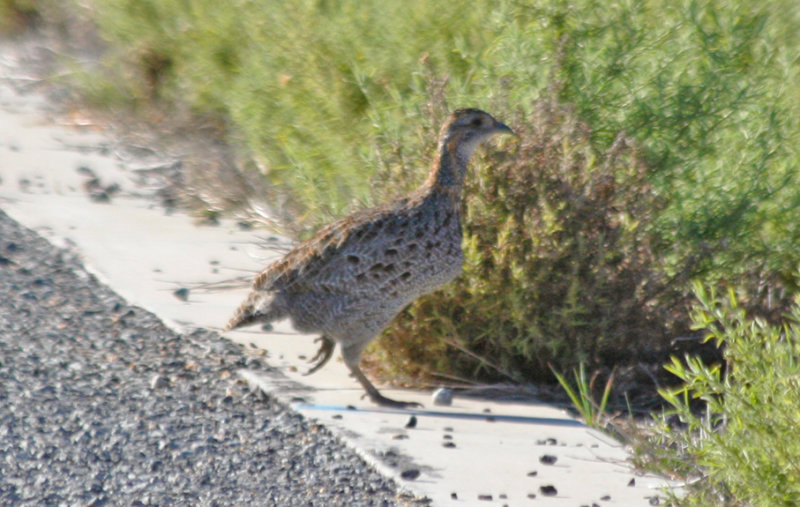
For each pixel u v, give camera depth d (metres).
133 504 13.19
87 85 33.44
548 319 16.89
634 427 15.07
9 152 30.08
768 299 17.73
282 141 23.92
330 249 15.99
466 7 22.45
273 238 23.94
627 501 13.34
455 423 15.80
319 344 18.77
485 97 18.70
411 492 13.48
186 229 24.70
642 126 18.36
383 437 15.13
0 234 23.86
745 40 19.22
